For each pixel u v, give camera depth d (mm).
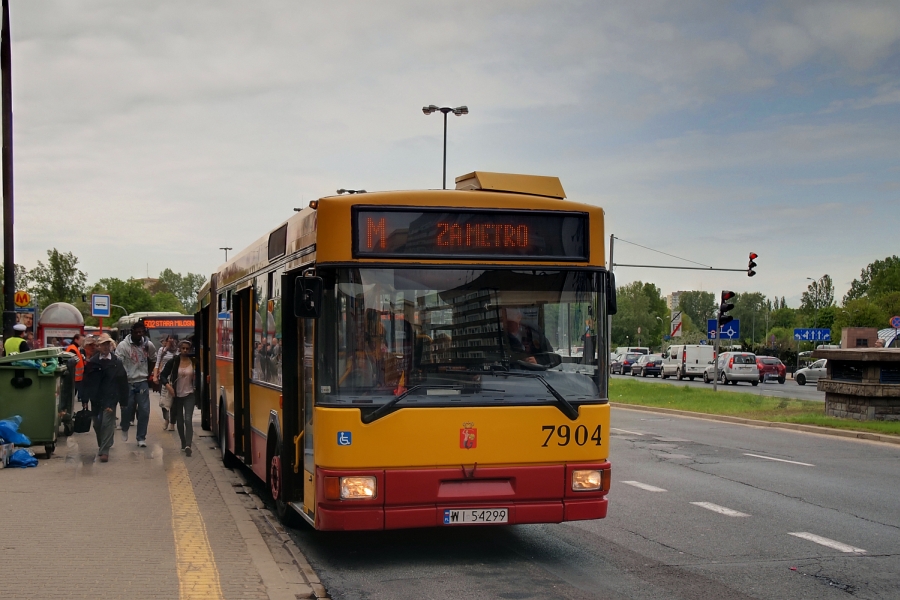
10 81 19109
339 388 7285
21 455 12727
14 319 19328
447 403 7371
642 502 11148
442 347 7469
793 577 7461
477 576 7375
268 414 9969
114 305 87000
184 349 14523
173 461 13633
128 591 6332
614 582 7227
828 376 23812
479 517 7367
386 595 6781
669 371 59000
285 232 9320
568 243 7902
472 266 7633
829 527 9609
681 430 21422
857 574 7586
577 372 7785
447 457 7332
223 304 14758
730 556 8227
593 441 7684
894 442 18500
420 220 7582
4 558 7242
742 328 192000
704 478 13242
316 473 7391
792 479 13172
